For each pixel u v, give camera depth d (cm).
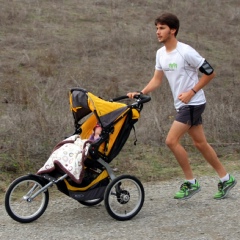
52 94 1752
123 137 934
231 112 1576
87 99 908
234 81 2189
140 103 938
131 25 2847
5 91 1828
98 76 2102
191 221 905
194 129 991
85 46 2422
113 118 911
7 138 1316
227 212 948
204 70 939
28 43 2406
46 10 2930
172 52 953
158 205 998
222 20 3178
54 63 2189
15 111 1527
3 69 2048
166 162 1300
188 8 3244
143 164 1275
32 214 922
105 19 2909
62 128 1347
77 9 3030
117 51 2417
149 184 1143
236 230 861
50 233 855
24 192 1052
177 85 961
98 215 947
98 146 901
